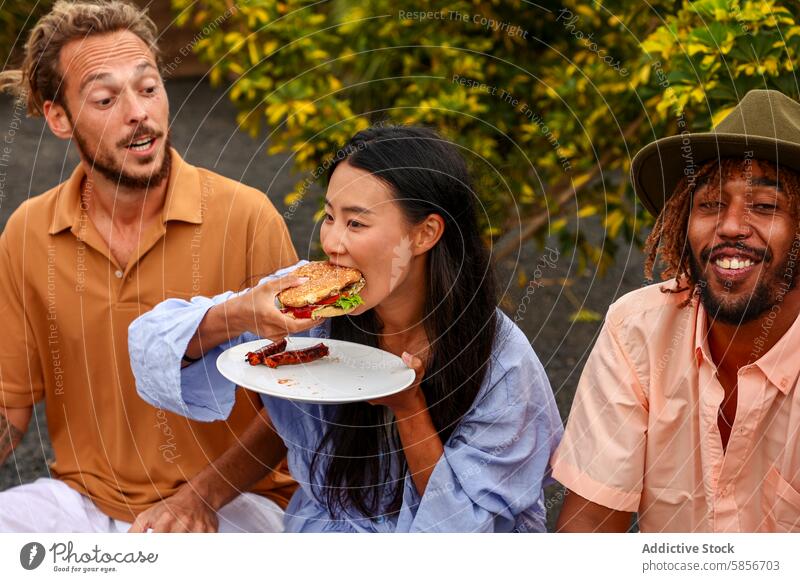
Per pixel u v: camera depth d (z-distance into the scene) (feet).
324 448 6.88
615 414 6.41
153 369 6.63
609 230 12.42
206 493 7.29
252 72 12.03
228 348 6.86
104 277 7.67
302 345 6.76
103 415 7.79
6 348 7.84
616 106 11.73
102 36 7.23
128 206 7.57
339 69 12.91
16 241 7.75
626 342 6.48
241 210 7.75
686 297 6.35
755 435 6.08
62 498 7.60
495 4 12.57
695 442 6.29
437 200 6.27
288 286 6.30
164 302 6.91
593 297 15.02
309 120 11.92
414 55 12.42
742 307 5.83
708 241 5.85
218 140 21.63
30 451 11.69
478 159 11.45
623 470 6.36
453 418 6.62
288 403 6.92
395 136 6.35
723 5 8.75
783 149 5.51
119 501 7.70
